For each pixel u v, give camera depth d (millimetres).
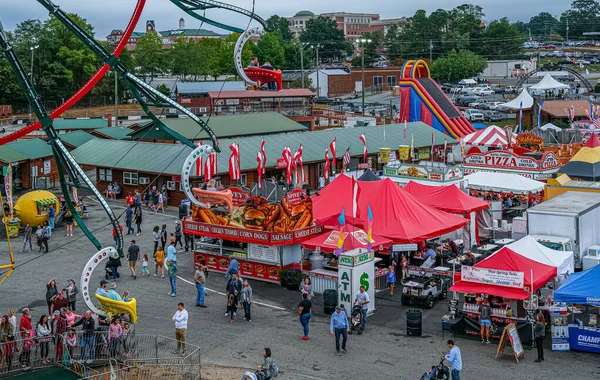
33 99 34938
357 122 98688
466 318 30625
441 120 90750
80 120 93562
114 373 24094
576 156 57625
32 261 43281
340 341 30219
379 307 35062
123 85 142875
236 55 44938
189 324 32469
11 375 26328
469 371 26797
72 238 49250
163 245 42406
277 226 38469
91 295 36500
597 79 177125
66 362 27156
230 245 41562
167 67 153625
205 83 120250
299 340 30453
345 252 33500
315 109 112188
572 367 27203
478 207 45156
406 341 30297
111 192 63750
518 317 30312
